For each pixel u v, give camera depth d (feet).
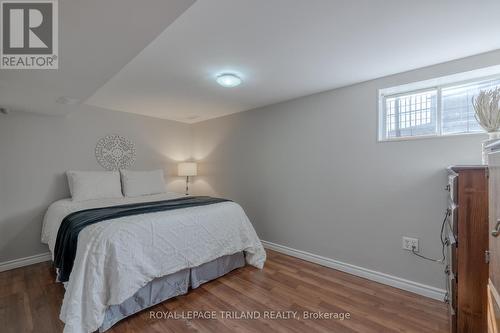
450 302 4.82
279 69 7.16
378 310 6.22
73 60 4.96
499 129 4.48
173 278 6.76
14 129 9.19
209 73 7.45
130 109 11.85
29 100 7.75
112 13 3.43
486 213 3.87
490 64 6.05
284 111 10.45
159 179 12.41
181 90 9.07
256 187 11.62
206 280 7.62
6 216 9.00
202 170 14.57
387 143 7.61
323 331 5.43
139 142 12.87
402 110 7.76
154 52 6.12
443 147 6.66
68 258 5.88
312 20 4.79
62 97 7.42
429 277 6.83
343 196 8.61
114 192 10.70
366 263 8.04
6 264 8.87
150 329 5.49
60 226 7.06
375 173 7.86
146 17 3.54
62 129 10.37
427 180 6.89
